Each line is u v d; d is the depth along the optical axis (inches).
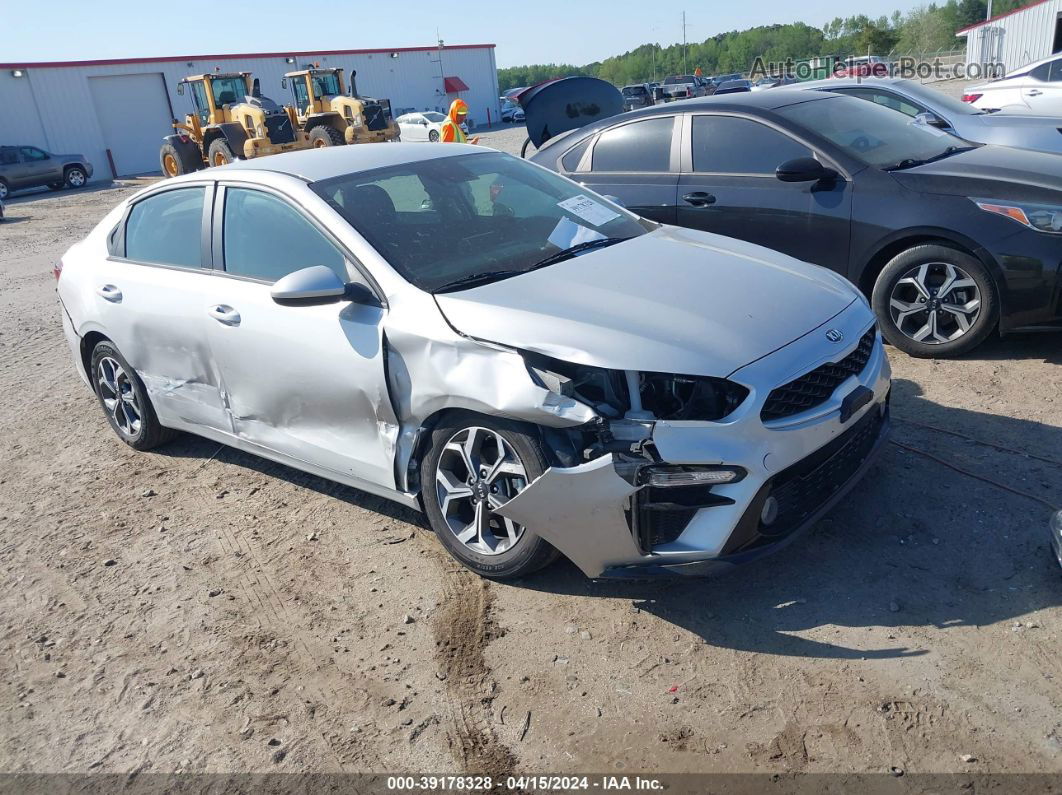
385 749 106.7
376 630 129.6
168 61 1565.0
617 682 113.3
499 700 112.7
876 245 204.2
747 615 123.4
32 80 1419.8
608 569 121.9
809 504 126.3
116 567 156.0
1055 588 120.6
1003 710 101.0
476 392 125.1
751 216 223.5
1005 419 170.9
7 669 130.9
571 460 119.5
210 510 173.5
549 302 129.1
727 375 114.8
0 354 307.7
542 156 269.3
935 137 237.8
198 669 125.4
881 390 135.9
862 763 96.3
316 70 956.6
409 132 1514.5
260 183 160.7
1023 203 186.4
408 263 141.6
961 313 197.8
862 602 123.0
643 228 169.0
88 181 1353.3
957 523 138.2
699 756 100.0
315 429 153.9
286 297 136.1
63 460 207.2
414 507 144.3
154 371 184.4
